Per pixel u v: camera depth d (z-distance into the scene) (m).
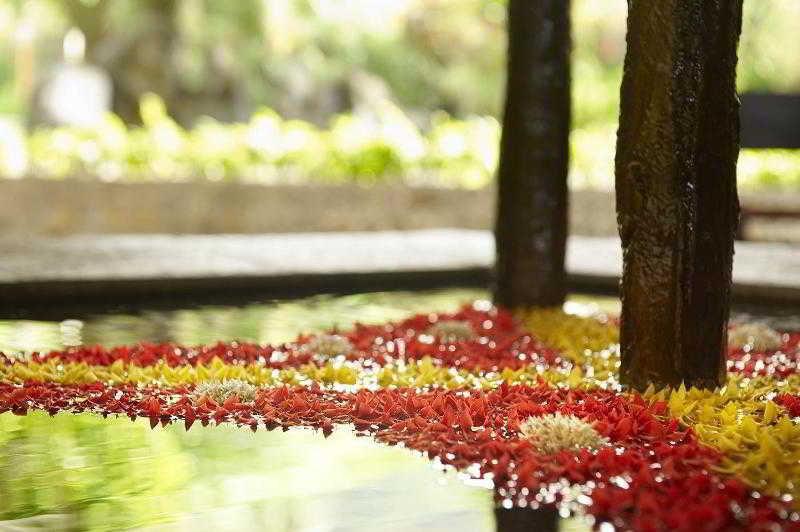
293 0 21.22
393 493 3.75
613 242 13.48
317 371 5.57
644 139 5.09
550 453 4.14
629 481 3.78
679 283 5.12
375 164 15.12
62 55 24.58
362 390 5.09
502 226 8.12
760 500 3.62
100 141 14.30
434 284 10.45
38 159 13.73
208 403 4.83
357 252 11.37
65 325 7.64
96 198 12.79
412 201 14.54
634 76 5.11
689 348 5.15
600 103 23.98
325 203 14.01
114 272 8.88
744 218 14.30
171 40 20.34
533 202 7.96
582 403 4.72
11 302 8.21
